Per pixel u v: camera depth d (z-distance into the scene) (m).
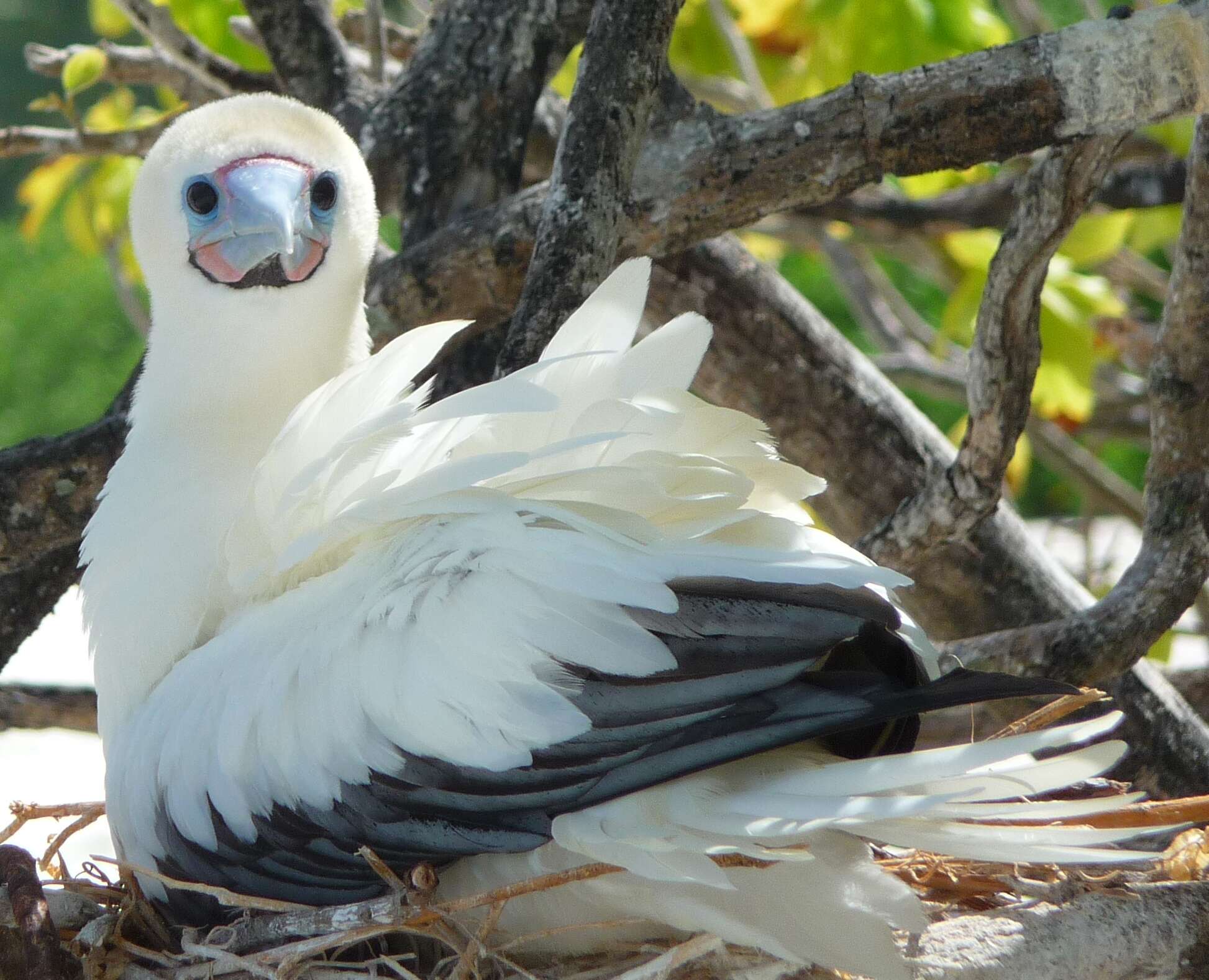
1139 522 13.20
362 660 5.63
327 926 5.79
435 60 9.62
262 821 5.89
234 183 7.35
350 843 5.80
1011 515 10.45
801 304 10.71
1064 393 12.68
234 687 5.99
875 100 7.61
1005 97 7.34
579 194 7.09
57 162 13.32
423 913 5.65
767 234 14.20
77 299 33.47
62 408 31.34
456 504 5.73
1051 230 7.30
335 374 7.84
